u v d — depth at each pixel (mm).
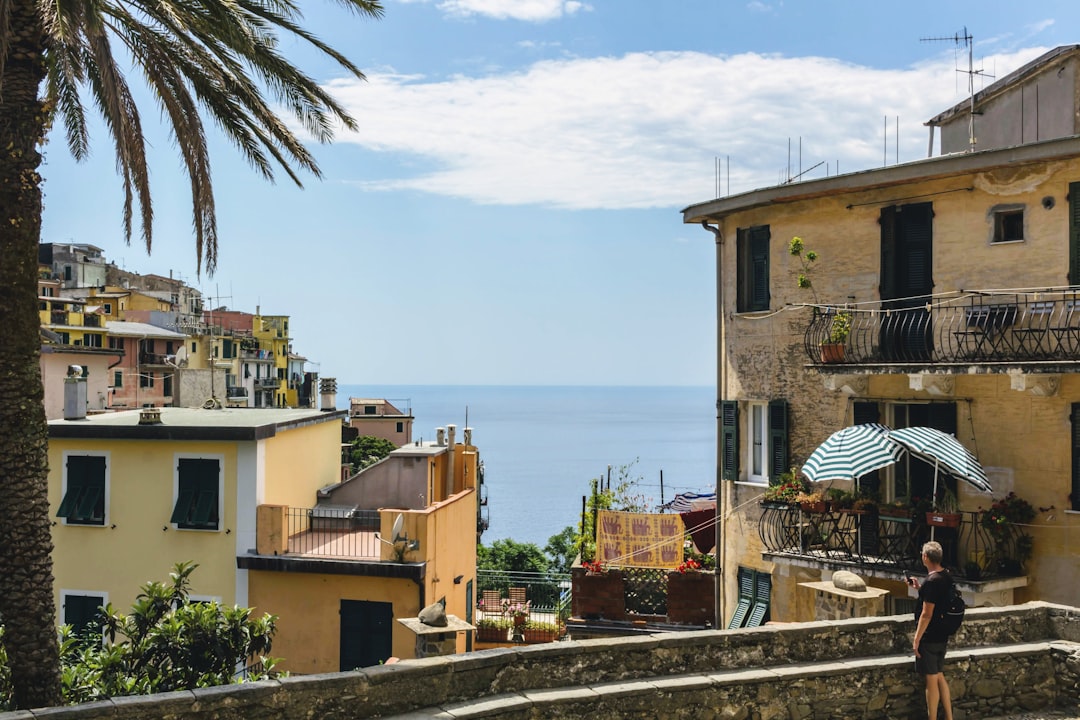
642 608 23672
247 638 15344
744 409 22656
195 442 24672
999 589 17406
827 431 20656
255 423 25641
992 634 12375
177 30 14109
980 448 18328
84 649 16281
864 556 19219
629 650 11023
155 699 8875
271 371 124188
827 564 19312
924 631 11164
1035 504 17641
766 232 21984
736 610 22312
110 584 24828
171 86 14672
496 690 10500
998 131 21719
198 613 15133
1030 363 16844
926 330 18859
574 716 10375
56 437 25203
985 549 17922
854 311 19844
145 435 24641
